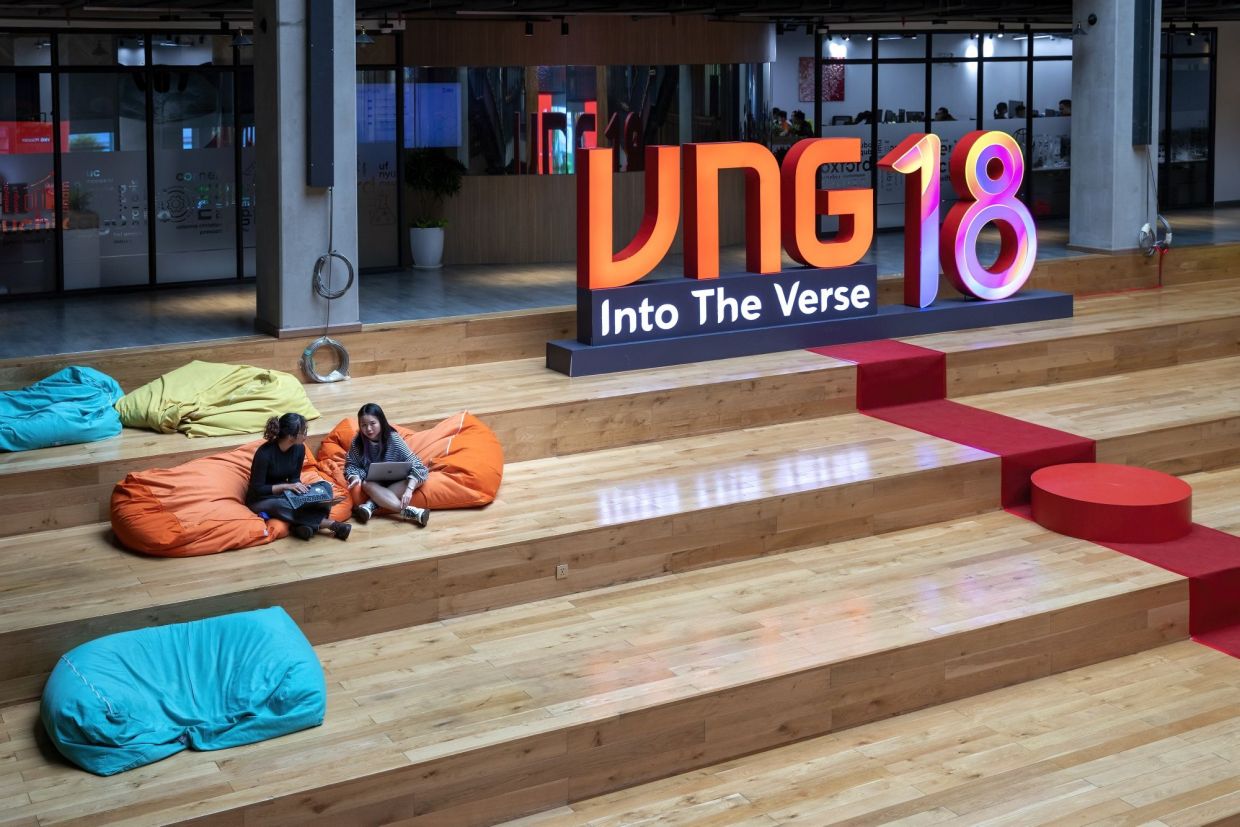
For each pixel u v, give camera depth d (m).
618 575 7.97
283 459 7.77
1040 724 6.96
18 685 6.48
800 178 10.88
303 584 7.05
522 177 14.12
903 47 16.56
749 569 8.20
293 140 9.75
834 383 10.28
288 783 5.70
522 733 6.13
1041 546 8.49
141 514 7.36
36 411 8.39
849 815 6.13
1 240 11.88
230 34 12.62
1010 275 11.96
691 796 6.34
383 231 13.75
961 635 7.20
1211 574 7.99
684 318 10.52
